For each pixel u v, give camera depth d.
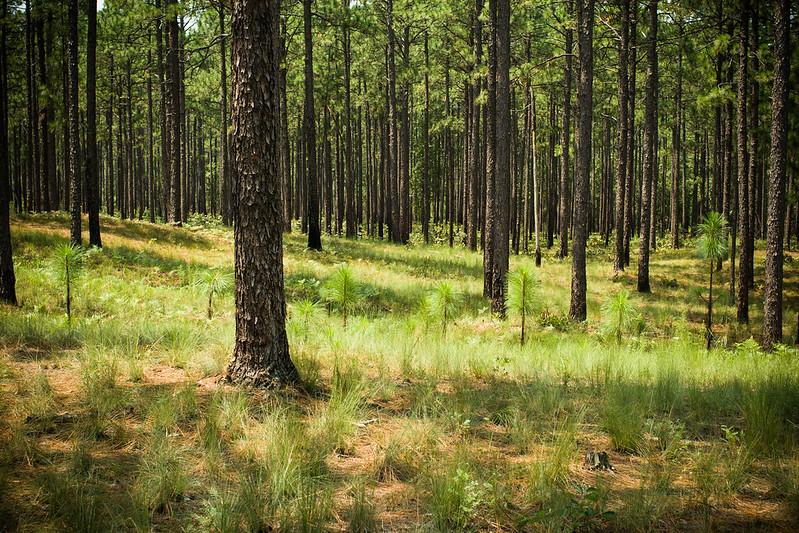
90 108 16.72
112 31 26.33
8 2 25.53
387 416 5.39
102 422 4.43
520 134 43.75
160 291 12.79
